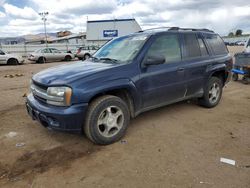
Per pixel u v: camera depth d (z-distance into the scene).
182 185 2.74
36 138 4.03
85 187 2.76
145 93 4.10
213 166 3.12
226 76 5.81
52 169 3.12
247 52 9.23
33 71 14.56
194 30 5.21
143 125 4.52
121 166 3.16
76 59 25.67
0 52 19.09
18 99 6.73
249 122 4.67
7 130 4.38
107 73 3.66
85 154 3.48
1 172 3.05
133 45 4.34
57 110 3.39
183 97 4.86
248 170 3.02
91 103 3.57
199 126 4.47
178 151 3.52
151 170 3.05
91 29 49.62
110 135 3.77
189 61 4.79
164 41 4.47
